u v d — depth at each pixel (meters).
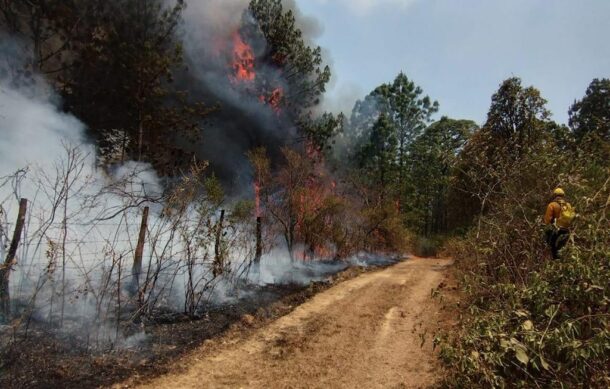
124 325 6.00
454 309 8.26
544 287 4.48
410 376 5.42
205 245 7.45
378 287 11.52
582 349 3.77
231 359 5.72
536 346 4.09
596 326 4.27
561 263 4.68
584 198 5.43
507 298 5.41
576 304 4.43
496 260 6.86
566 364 3.92
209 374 5.19
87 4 13.37
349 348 6.40
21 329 5.33
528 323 4.09
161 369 5.13
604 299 4.13
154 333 6.14
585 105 25.20
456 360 4.31
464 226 17.66
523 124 14.72
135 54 13.54
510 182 7.79
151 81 13.84
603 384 3.99
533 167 7.79
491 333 4.15
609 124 8.24
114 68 13.48
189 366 5.34
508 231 7.18
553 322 4.41
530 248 6.55
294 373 5.39
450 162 11.05
